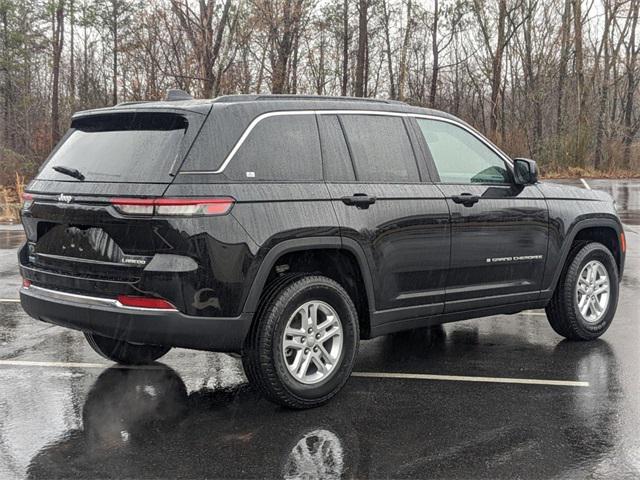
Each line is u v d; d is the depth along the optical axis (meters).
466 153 5.61
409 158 5.16
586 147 32.34
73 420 4.29
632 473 3.52
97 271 4.22
